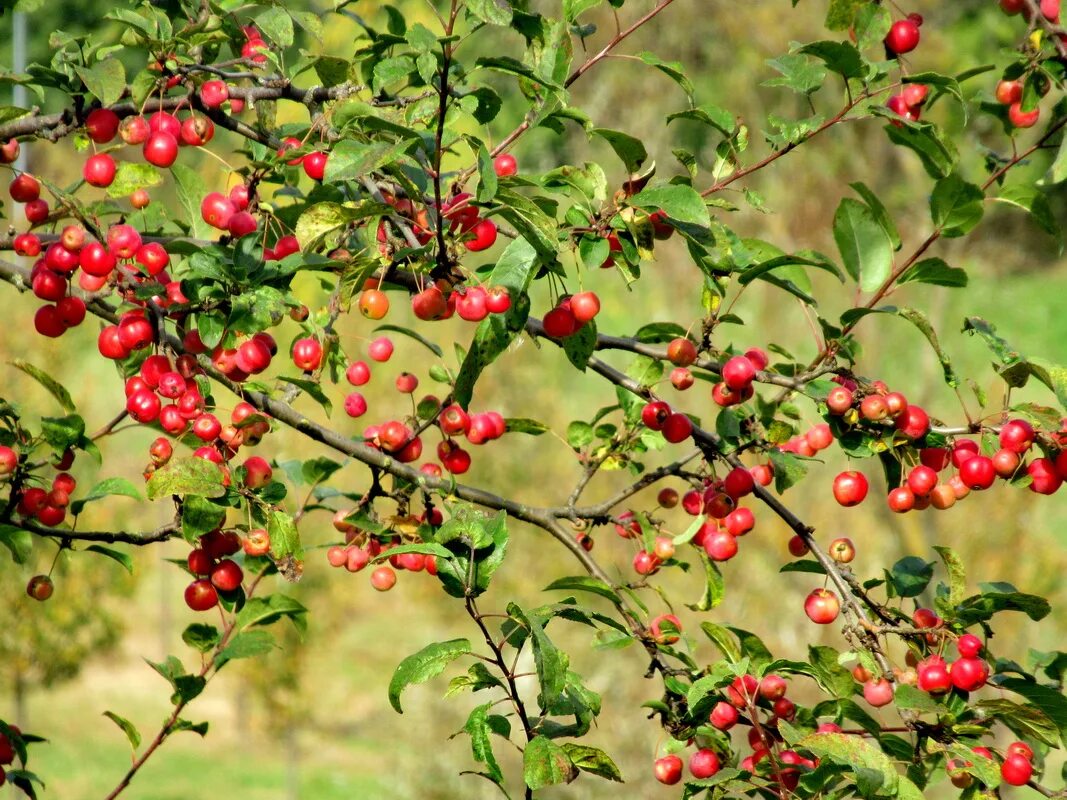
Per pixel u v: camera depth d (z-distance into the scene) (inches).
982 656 152.6
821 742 127.1
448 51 121.5
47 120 149.5
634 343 168.6
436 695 546.9
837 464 477.7
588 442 182.7
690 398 522.9
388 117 146.9
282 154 155.8
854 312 147.3
